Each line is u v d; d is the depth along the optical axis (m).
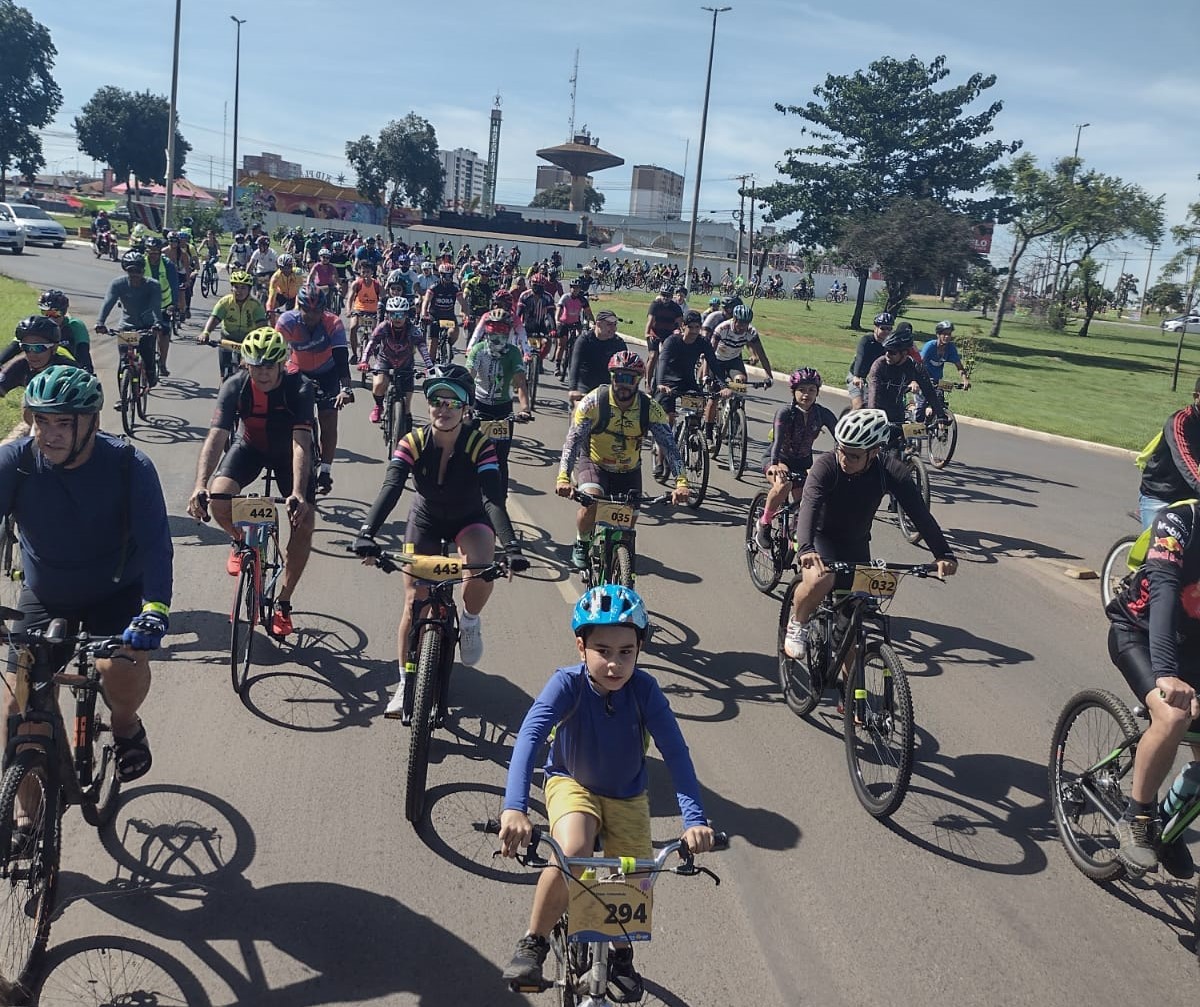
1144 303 76.94
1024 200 44.25
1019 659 7.12
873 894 4.28
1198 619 4.26
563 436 13.95
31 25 71.88
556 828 3.15
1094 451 16.95
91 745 4.02
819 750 5.54
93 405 3.69
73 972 3.47
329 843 4.31
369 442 12.46
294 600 7.10
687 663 6.63
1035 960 3.94
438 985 3.54
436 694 4.95
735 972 3.74
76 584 3.99
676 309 13.91
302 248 39.69
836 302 68.56
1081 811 4.74
